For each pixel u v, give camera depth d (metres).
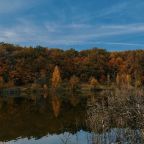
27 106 68.38
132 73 132.50
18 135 33.34
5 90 141.62
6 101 85.06
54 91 139.62
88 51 187.75
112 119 28.36
